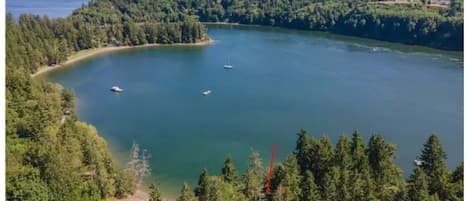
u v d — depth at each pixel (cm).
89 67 19212
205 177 7725
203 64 19788
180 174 10325
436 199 7019
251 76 17938
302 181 7850
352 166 8056
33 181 7238
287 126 13050
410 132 12650
